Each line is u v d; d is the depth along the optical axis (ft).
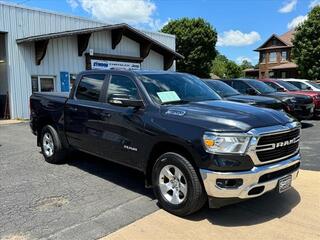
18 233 13.42
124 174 21.06
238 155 13.20
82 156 25.18
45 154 23.99
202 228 13.89
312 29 130.52
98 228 13.87
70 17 58.49
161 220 14.58
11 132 38.58
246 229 13.82
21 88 51.83
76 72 59.16
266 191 14.03
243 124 13.65
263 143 13.65
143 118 16.11
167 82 18.01
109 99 18.29
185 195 14.37
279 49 172.24
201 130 13.78
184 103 16.74
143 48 70.23
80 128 20.30
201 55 152.66
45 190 18.16
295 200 16.65
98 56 62.03
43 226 14.01
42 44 51.96
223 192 13.33
